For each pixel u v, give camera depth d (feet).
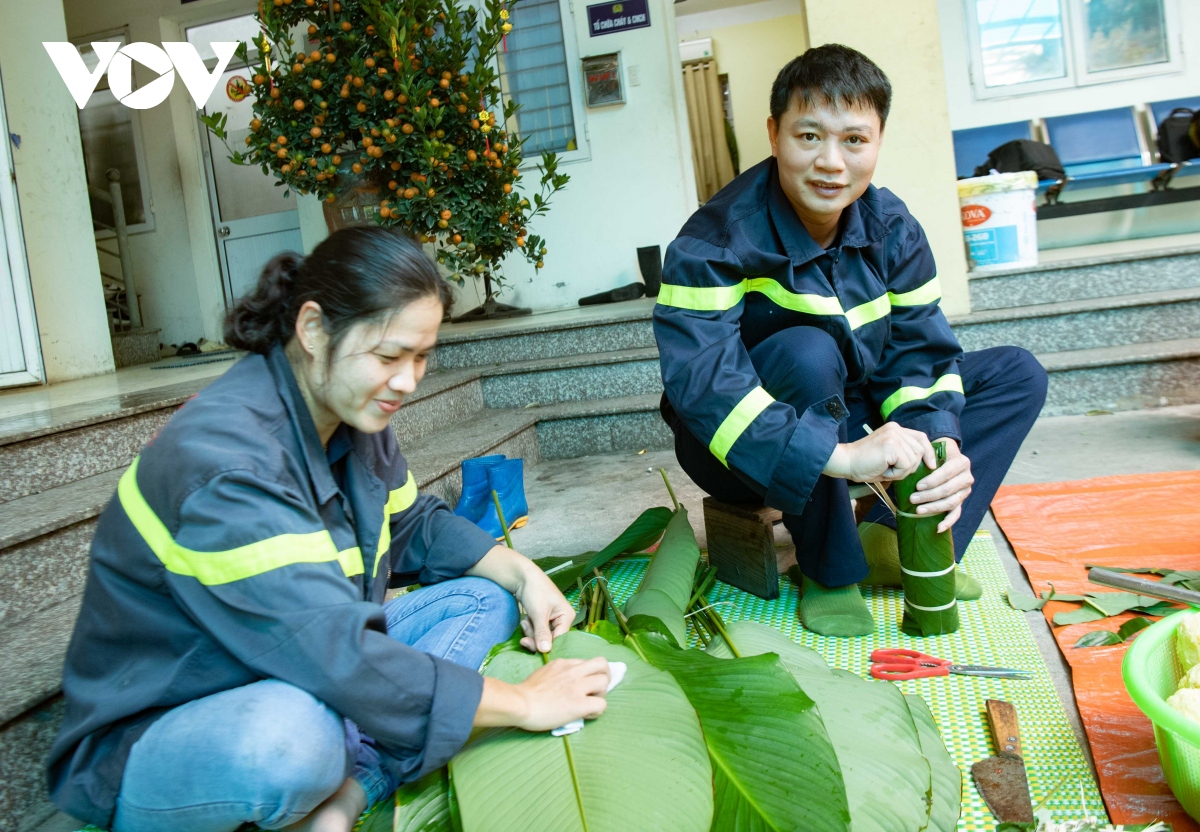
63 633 5.70
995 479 6.45
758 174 6.11
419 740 3.59
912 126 12.52
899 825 3.55
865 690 4.34
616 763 3.62
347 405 3.65
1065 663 5.23
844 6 12.41
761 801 3.55
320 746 3.49
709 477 6.91
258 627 3.45
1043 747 4.40
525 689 3.81
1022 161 16.99
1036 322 12.12
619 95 17.75
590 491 10.43
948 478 5.33
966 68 18.53
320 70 11.72
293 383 3.78
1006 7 18.26
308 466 3.76
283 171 12.22
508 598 4.89
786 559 7.48
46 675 5.03
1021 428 6.45
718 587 7.04
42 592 6.25
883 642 5.71
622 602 6.81
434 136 11.35
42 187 14.49
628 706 3.96
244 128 20.06
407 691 3.52
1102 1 17.90
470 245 11.80
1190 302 11.70
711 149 28.78
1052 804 3.97
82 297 15.07
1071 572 6.48
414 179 11.53
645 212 18.17
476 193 12.02
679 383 5.64
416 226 11.81
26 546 6.15
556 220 18.47
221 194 20.35
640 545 7.48
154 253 20.67
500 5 12.05
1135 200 17.39
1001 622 5.81
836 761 3.61
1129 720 4.50
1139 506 7.70
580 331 13.79
